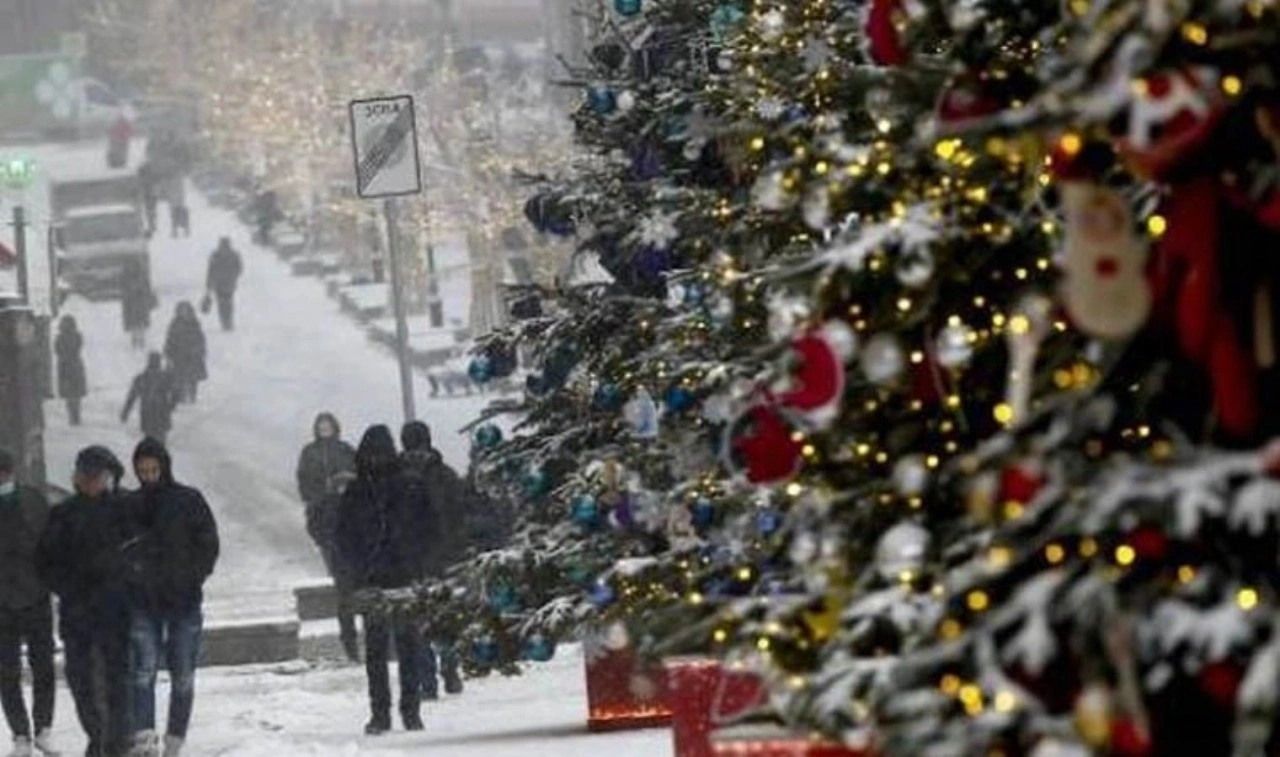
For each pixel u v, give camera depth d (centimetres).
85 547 4066
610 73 3466
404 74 13700
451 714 4481
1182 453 1277
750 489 2083
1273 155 1369
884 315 1578
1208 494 1248
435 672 4784
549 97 11125
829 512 1581
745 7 2516
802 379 1537
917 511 1552
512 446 3678
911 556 1451
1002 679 1288
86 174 14612
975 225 1562
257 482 8606
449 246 12862
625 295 3506
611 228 3459
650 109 3328
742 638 1580
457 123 11031
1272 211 1346
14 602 4275
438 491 4559
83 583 4072
